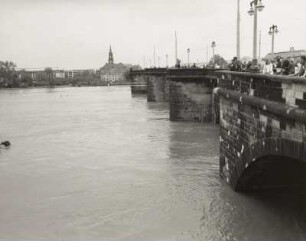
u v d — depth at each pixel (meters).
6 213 26.47
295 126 17.50
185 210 25.52
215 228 22.88
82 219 25.05
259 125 21.91
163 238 22.02
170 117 64.50
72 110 95.38
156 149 43.09
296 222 23.22
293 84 17.52
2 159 41.84
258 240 21.31
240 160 25.45
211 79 58.41
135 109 90.81
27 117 82.69
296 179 26.28
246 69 32.31
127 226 23.75
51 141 51.69
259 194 27.17
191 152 40.53
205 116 61.12
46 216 25.77
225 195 27.44
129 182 31.80
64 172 35.75
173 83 62.56
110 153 42.50
